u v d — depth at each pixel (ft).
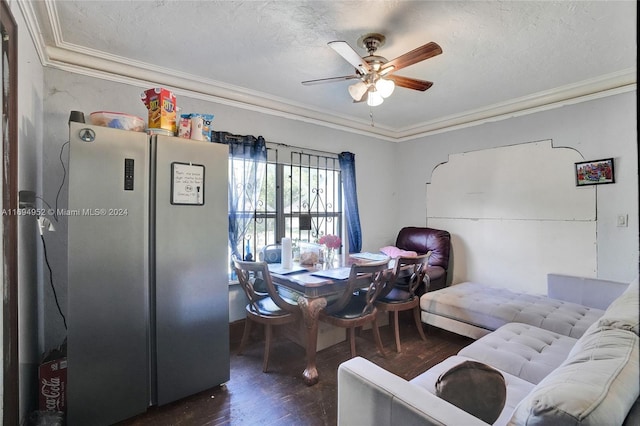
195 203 6.82
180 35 7.14
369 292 8.43
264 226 11.05
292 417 6.34
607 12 6.34
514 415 3.03
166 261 6.48
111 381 5.99
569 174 10.46
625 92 9.37
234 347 9.68
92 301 5.79
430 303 9.63
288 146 11.84
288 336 10.08
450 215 13.64
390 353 9.10
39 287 7.00
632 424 2.86
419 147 14.76
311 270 8.91
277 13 6.38
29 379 6.12
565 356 5.69
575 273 10.35
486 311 8.35
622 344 3.67
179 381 6.68
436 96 11.00
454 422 2.97
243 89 10.22
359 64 6.86
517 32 7.06
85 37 7.17
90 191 5.73
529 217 11.37
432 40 7.38
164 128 6.63
